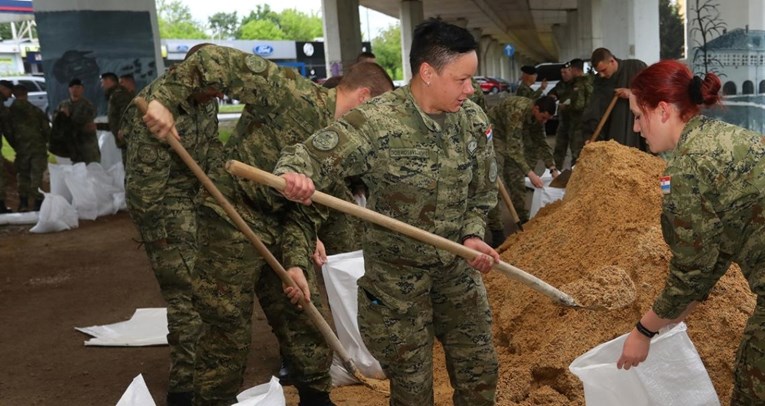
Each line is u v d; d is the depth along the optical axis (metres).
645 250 3.92
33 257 8.31
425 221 2.59
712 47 9.39
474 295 2.76
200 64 3.01
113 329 5.60
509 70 90.19
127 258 8.09
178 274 4.00
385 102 2.54
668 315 2.49
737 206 2.31
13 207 12.12
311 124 3.10
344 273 4.09
